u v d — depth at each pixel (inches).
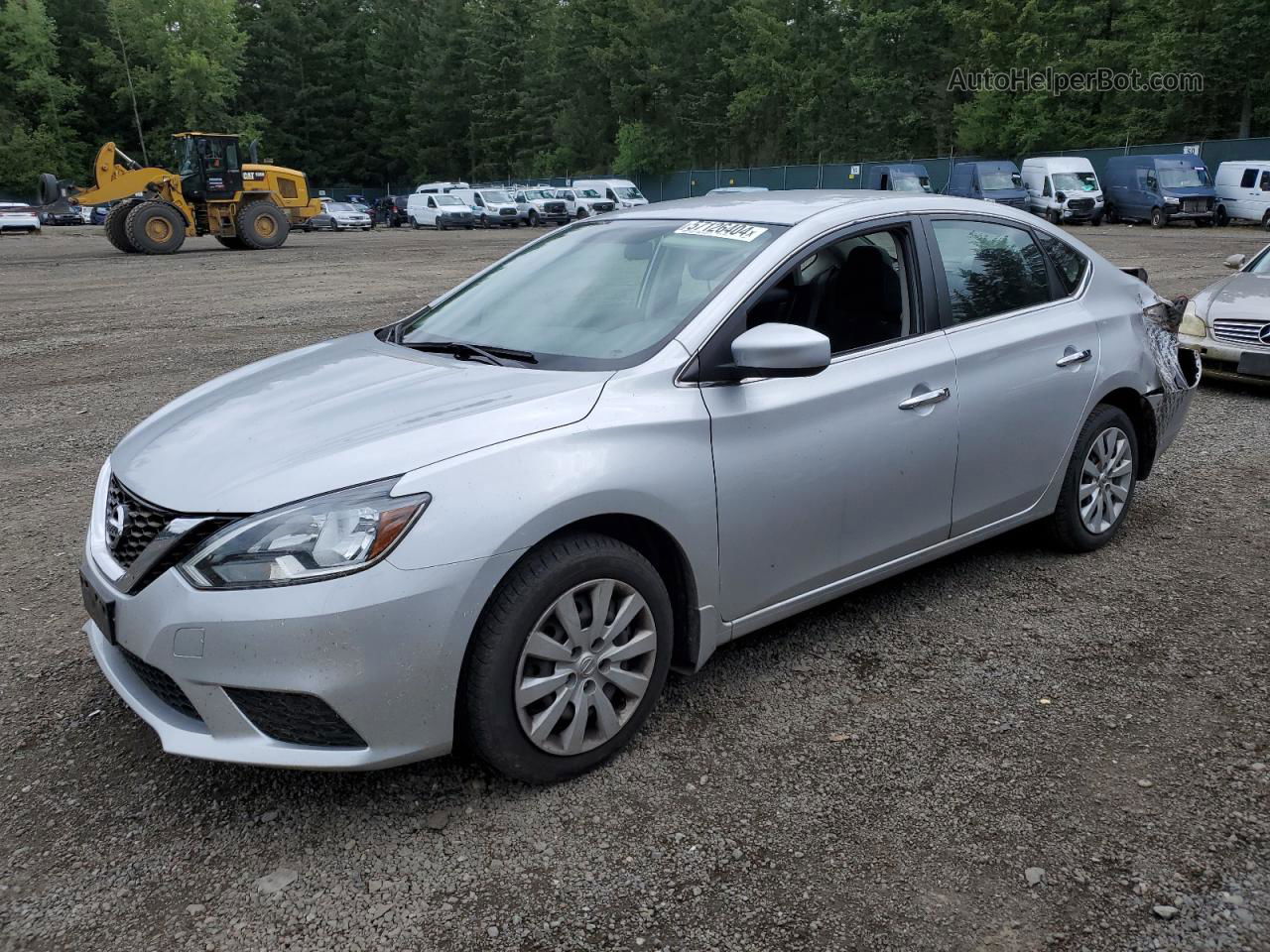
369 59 3257.9
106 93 3038.9
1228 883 96.4
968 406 148.4
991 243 161.9
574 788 113.3
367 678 98.3
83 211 2217.0
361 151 3321.9
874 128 2070.6
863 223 142.6
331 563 97.1
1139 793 110.7
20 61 2807.6
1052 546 180.1
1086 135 1723.7
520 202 1902.1
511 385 118.9
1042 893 95.7
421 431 106.5
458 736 109.7
